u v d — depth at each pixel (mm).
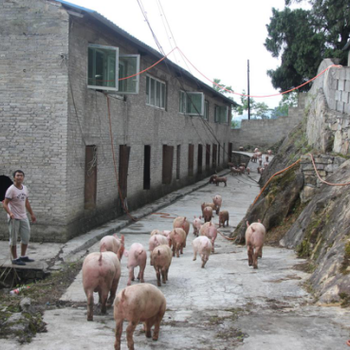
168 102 22188
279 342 5062
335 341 5035
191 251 11648
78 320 6215
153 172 20250
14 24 11742
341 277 6676
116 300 4988
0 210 11992
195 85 27281
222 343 5145
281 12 30375
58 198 11852
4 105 11891
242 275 8477
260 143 40688
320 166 12141
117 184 15750
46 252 10852
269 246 11414
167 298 7199
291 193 12328
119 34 14461
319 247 9078
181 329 5699
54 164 11828
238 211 18906
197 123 28672
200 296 7254
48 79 11727
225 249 11812
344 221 8398
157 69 20062
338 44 29156
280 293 7148
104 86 13281
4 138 11945
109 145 14828
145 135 18781
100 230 13508
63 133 11750
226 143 38812
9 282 9430
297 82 33250
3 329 5398
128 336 4887
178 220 12703
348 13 26750
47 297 7629
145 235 13727
